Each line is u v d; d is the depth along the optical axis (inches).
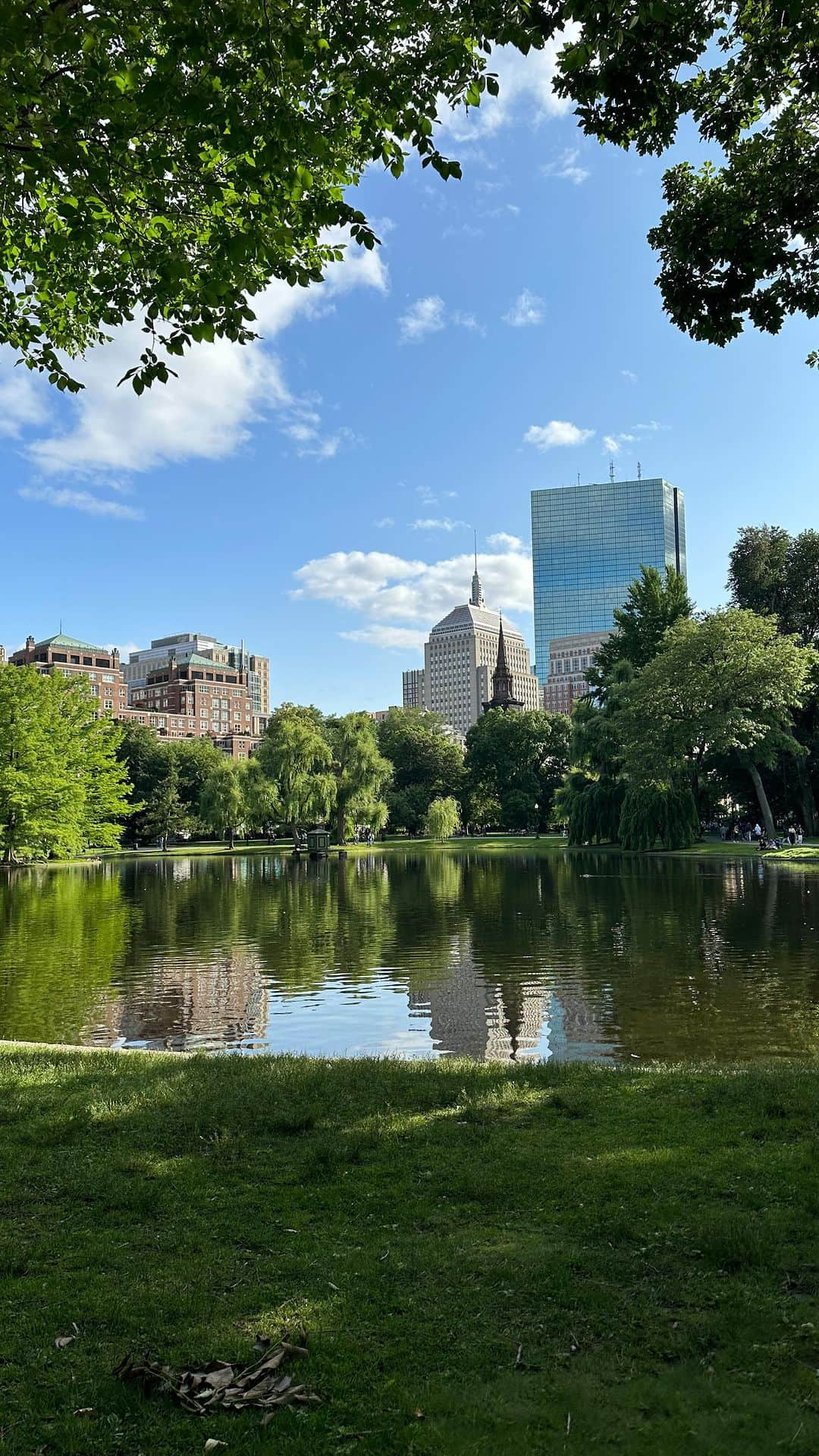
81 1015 609.3
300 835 4143.7
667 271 434.9
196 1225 212.8
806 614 2571.4
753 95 409.7
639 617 2992.1
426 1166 247.6
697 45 364.8
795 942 839.1
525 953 830.5
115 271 398.9
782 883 1425.9
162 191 336.8
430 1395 143.6
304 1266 188.5
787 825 2706.7
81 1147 269.9
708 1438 133.4
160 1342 162.7
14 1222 216.8
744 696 2138.3
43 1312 172.1
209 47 279.4
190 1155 262.5
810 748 2405.3
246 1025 575.2
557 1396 143.3
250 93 298.2
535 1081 341.7
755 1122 278.2
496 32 306.3
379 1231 207.5
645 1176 233.0
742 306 430.6
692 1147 256.7
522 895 1414.9
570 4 299.3
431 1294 176.2
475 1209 217.6
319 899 1473.9
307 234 376.2
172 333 352.5
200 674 7662.4
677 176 439.5
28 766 2522.1
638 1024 544.1
